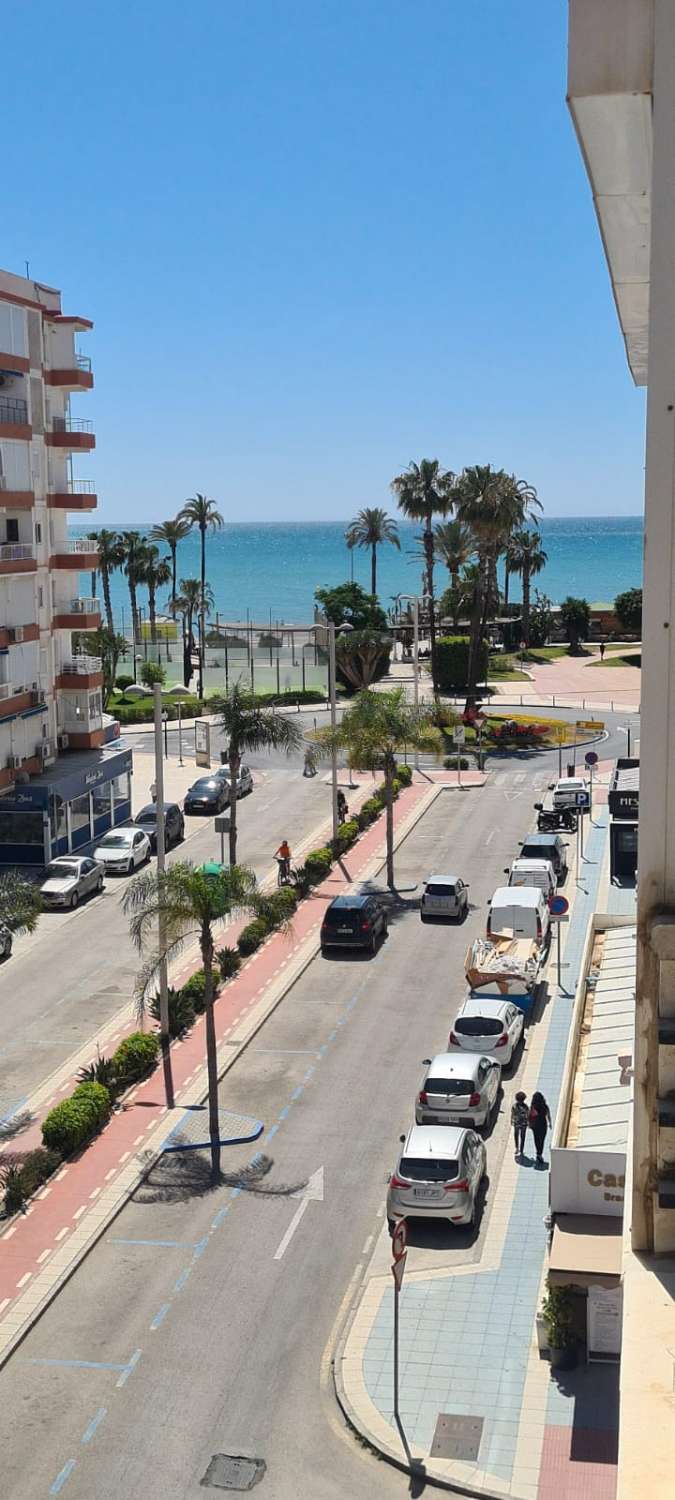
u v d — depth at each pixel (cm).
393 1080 3155
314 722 8350
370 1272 2300
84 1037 3494
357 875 5075
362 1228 2453
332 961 4100
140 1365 2039
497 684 10562
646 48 560
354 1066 3247
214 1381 1998
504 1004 3294
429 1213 2394
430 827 5856
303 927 4406
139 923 2972
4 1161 2744
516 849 5412
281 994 3775
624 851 4806
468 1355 2033
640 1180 641
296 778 7050
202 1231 2452
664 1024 625
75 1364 2044
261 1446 1845
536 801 6334
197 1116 2961
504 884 4884
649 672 622
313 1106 3011
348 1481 1767
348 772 7175
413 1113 2961
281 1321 2156
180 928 3194
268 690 10225
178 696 10225
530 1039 3394
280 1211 2522
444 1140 2492
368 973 3972
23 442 5306
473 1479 1747
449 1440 1830
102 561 12706
